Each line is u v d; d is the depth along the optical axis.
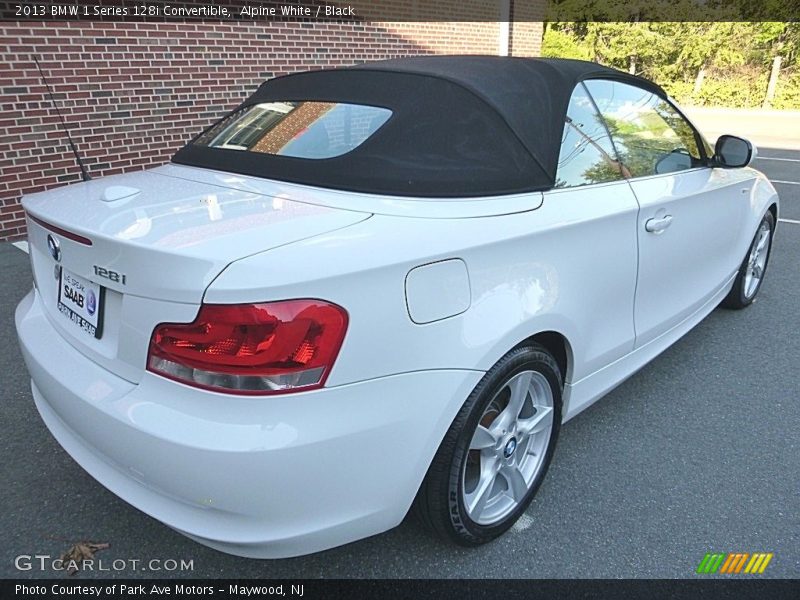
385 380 1.74
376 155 2.17
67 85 6.07
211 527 1.69
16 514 2.39
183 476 1.63
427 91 2.37
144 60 6.56
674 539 2.31
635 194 2.70
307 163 2.26
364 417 1.71
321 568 2.16
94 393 1.82
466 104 2.31
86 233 1.82
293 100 2.69
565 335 2.32
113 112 6.45
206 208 1.98
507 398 2.20
